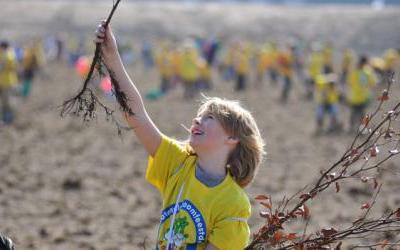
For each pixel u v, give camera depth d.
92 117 5.01
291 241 5.21
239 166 4.86
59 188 14.92
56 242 11.16
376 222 5.21
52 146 20.53
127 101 5.06
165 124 25.86
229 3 119.12
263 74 48.78
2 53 24.64
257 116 29.11
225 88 41.28
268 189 15.07
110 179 15.98
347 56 37.41
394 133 5.09
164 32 85.06
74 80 44.53
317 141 22.84
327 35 80.19
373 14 83.81
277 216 5.04
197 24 87.75
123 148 20.50
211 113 4.85
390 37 76.88
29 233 11.56
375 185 5.24
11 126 24.38
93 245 11.05
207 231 4.72
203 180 4.81
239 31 85.31
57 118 26.55
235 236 4.69
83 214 12.88
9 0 94.69
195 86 38.66
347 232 5.12
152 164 5.08
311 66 36.72
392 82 5.74
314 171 17.45
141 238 11.49
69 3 94.19
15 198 13.90
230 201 4.73
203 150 4.83
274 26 85.44
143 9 91.50
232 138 4.82
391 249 5.59
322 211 13.16
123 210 13.24
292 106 33.44
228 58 46.53
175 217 4.79
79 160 18.38
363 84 24.30
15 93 34.44
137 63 63.31
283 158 19.38
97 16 88.38
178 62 37.78
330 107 25.02
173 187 4.93
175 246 4.75
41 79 44.97
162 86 38.03
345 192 14.59
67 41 75.25
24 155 18.88
